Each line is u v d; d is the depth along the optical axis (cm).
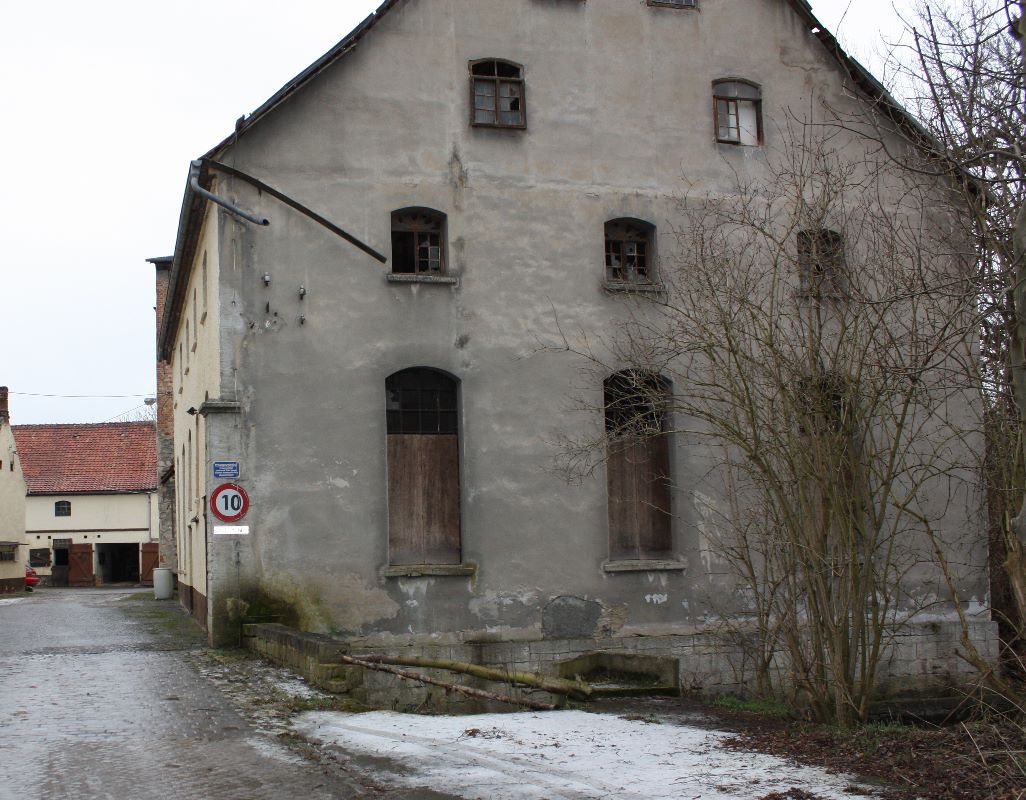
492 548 1838
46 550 6338
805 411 1313
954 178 1265
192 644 1789
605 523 1891
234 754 931
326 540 1762
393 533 1831
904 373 1236
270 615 1725
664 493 1948
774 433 1341
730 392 1430
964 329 1198
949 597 1975
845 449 1304
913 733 1092
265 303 1783
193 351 2359
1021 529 1009
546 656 1828
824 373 1354
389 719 1123
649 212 1975
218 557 1714
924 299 1636
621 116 1989
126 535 6412
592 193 1956
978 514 1920
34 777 852
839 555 1286
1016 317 932
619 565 1881
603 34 2000
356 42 1878
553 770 895
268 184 1812
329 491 1773
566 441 1886
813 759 955
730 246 1945
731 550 1661
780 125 2053
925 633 1955
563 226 1936
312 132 1842
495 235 1903
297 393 1780
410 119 1888
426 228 1908
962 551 1980
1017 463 1355
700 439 1919
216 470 1727
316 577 1752
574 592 1862
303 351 1791
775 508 1421
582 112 1972
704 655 1877
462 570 1814
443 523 1855
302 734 1023
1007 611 2070
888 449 1443
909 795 815
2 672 1438
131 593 4375
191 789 815
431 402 1877
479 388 1864
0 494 4766
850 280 1380
